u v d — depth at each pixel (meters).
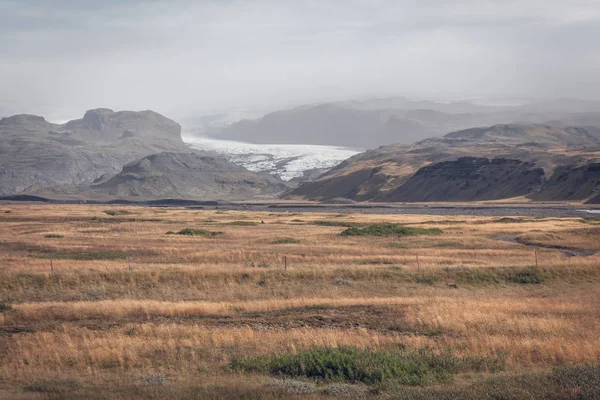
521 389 23.14
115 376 28.23
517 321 40.66
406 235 117.88
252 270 64.88
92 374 28.75
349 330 38.62
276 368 29.14
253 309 46.94
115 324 40.91
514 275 66.44
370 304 48.97
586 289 61.12
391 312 45.25
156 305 47.44
